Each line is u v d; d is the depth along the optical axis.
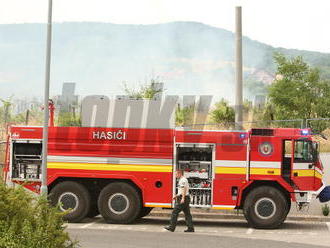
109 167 20.12
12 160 20.69
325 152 32.59
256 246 16.25
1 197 10.07
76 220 20.19
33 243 9.71
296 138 19.84
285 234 18.56
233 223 20.98
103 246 15.81
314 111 37.38
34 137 20.59
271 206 19.56
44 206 10.60
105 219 20.08
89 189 20.66
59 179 20.58
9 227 9.78
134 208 20.00
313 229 19.70
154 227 19.66
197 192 19.84
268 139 19.83
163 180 19.95
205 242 16.80
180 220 21.52
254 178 19.78
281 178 19.75
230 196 19.81
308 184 19.84
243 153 19.84
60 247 10.34
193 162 19.94
